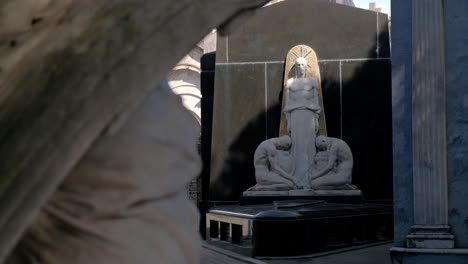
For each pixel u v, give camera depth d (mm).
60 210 1130
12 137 967
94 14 1059
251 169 13586
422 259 6566
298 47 13664
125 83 1007
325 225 9430
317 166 12812
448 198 6633
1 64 1024
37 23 1054
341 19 13891
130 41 1033
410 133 6852
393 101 6930
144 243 1170
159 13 1068
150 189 1192
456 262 6449
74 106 978
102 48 1025
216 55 13984
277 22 13930
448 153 6652
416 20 6812
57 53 1026
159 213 1205
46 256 1138
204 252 8977
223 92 13875
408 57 6902
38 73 1018
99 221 1143
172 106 1315
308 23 13883
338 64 13820
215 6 1119
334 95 13766
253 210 10023
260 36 13914
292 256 8688
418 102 6750
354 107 13695
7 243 925
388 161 13445
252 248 8820
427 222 6637
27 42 1041
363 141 13586
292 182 12727
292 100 13219
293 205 10062
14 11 1026
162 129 1252
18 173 942
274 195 12695
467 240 6543
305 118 13047
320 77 13758
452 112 6664
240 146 13695
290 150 13016
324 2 13922
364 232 10578
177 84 20219
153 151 1215
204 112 14812
